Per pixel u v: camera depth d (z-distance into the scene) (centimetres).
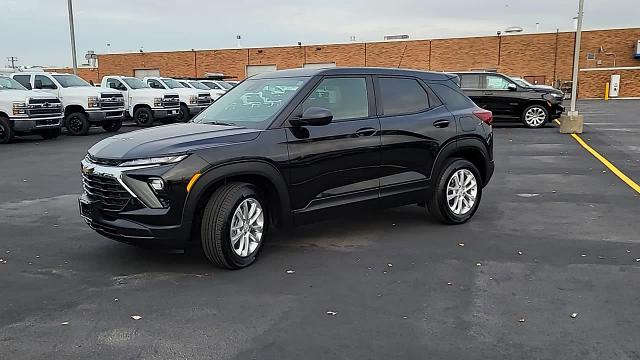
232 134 496
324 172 541
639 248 555
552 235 606
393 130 588
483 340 361
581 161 1148
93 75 6006
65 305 424
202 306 420
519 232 620
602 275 479
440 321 390
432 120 625
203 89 2647
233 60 5522
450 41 4950
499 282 464
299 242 588
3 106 1644
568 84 4622
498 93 1891
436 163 629
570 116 1691
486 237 602
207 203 489
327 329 379
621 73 4572
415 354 343
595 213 704
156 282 471
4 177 1032
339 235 614
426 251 552
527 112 1884
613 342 357
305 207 534
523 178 963
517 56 4816
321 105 549
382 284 462
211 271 497
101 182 485
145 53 5769
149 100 2267
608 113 2655
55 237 616
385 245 574
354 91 578
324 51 5253
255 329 380
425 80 647
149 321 394
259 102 556
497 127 1944
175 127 539
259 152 495
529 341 359
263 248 565
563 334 369
